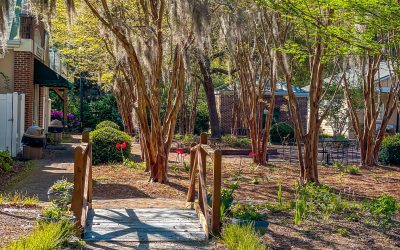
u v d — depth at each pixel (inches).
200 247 284.0
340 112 1236.5
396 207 378.0
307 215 363.9
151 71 505.4
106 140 671.8
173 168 638.5
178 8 433.4
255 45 716.7
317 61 530.3
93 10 457.4
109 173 575.5
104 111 1542.8
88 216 355.3
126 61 623.2
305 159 541.3
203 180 339.3
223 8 580.4
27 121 806.5
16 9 842.8
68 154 809.5
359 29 392.5
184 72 524.4
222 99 1579.7
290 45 491.5
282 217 360.5
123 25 478.0
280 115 1509.6
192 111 1267.2
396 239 314.7
